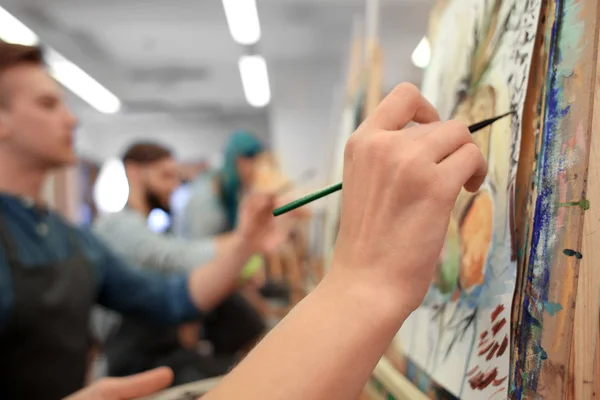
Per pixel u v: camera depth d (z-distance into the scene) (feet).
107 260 3.66
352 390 0.95
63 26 13.71
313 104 17.65
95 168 18.51
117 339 5.01
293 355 0.96
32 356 2.82
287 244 7.59
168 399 1.86
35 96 3.01
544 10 1.18
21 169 3.08
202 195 6.94
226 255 3.53
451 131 1.05
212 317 6.06
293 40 15.38
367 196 1.04
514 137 1.26
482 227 1.41
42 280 2.92
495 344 1.25
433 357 1.59
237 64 17.58
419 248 0.99
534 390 1.06
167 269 4.91
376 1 3.31
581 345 0.98
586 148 0.98
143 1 12.21
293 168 17.70
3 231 2.81
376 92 3.10
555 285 1.02
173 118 26.18
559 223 1.03
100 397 1.89
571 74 1.03
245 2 12.01
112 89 20.10
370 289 1.00
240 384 0.95
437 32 2.04
